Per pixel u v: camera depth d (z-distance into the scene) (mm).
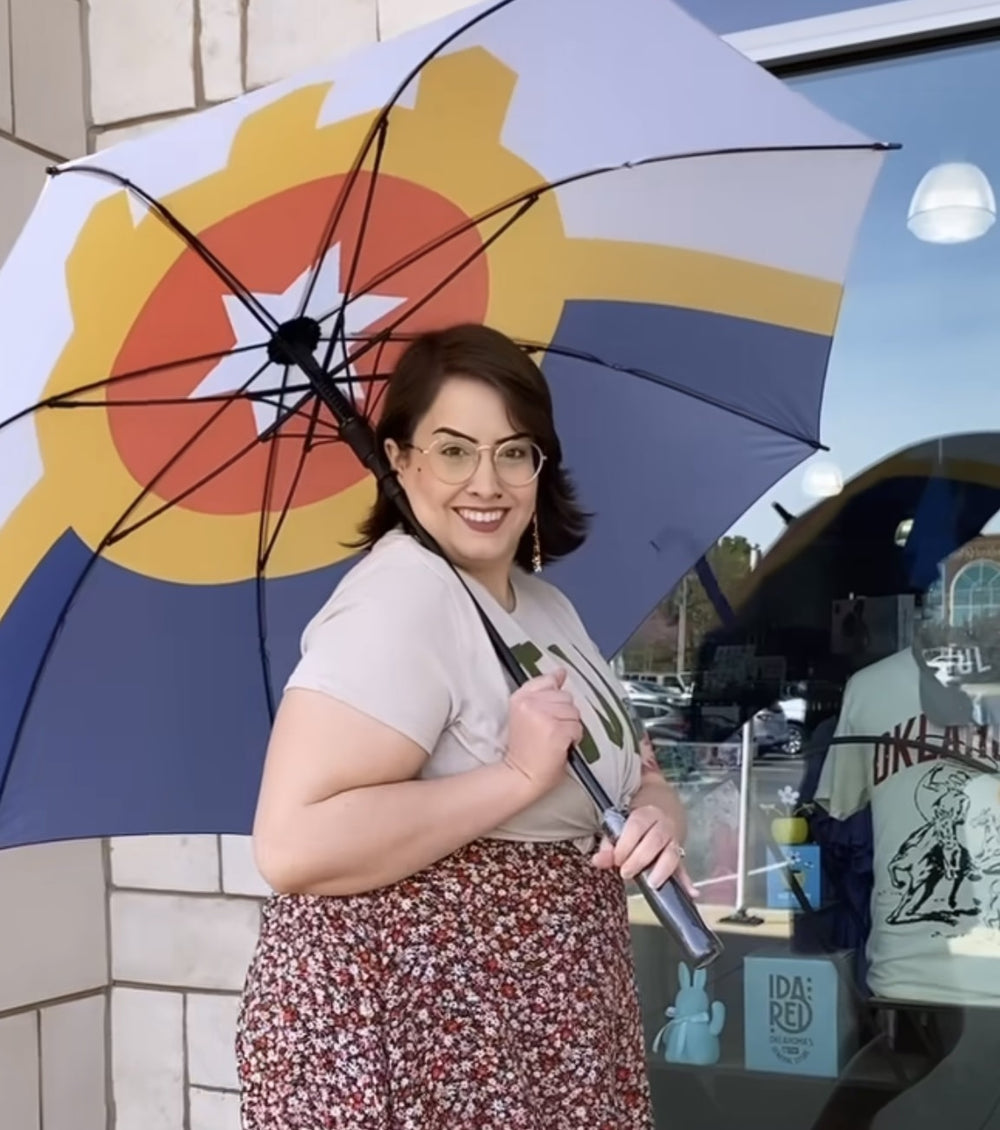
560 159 1248
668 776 2188
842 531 2102
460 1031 1069
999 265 2010
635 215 1345
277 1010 1068
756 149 1282
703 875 2168
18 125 2289
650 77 1207
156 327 1157
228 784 1451
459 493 1139
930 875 2027
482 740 1087
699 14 2098
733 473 1562
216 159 1056
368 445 1198
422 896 1071
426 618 1066
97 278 1083
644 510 1569
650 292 1429
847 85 2074
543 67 1155
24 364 1069
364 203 1183
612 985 1162
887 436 2080
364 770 1015
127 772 1382
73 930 2371
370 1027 1047
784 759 2125
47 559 1218
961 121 2016
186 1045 2387
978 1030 1996
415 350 1171
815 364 1505
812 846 2104
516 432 1141
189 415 1245
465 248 1297
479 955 1079
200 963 2373
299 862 1004
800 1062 2102
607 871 1188
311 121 1070
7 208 2262
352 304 1266
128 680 1351
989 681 2008
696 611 2176
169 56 2385
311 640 1078
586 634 1358
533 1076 1095
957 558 2037
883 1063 2053
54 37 2377
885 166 2059
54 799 1336
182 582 1347
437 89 1120
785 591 2129
